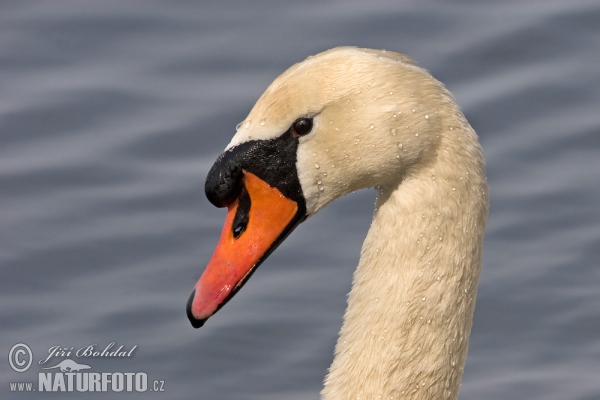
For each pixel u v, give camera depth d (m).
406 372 7.97
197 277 13.67
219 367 12.77
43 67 16.50
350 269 13.74
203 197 14.65
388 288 7.95
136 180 14.97
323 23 16.92
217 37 16.80
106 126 15.60
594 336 12.93
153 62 16.48
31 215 14.48
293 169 7.96
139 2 17.39
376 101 7.71
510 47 16.27
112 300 13.48
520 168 14.98
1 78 16.30
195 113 15.60
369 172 7.84
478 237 7.88
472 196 7.77
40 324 13.23
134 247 14.11
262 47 16.59
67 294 13.59
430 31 16.62
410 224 7.84
